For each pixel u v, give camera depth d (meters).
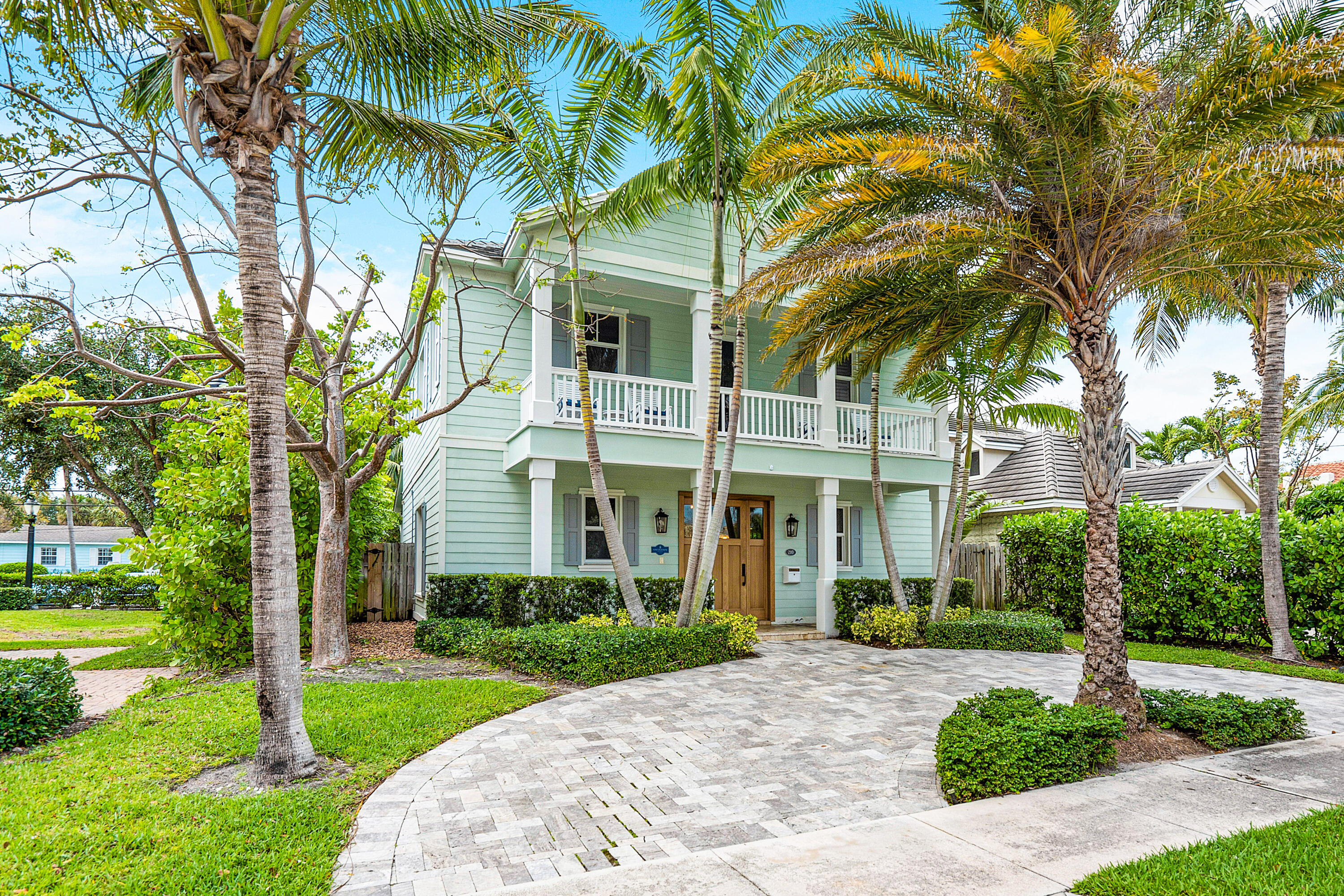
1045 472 20.34
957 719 6.05
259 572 5.62
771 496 15.81
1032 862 4.12
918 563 17.92
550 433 12.27
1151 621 13.89
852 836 4.48
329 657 10.41
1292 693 9.32
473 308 14.08
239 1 5.66
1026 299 9.51
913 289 9.31
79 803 4.88
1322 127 9.56
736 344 11.53
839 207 8.59
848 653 12.20
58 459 22.88
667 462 13.04
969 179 7.80
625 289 14.27
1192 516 13.61
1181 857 4.10
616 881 3.87
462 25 6.82
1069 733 5.71
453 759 6.13
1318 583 11.62
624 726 7.24
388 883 3.96
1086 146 6.89
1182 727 6.84
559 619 11.88
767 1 9.97
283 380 5.84
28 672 6.63
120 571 12.43
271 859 4.12
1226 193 6.79
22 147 7.18
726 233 14.65
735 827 4.78
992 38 7.26
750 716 7.66
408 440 20.11
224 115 5.63
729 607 15.25
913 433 15.64
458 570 13.48
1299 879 3.80
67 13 6.36
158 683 8.61
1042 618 13.47
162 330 9.55
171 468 10.75
